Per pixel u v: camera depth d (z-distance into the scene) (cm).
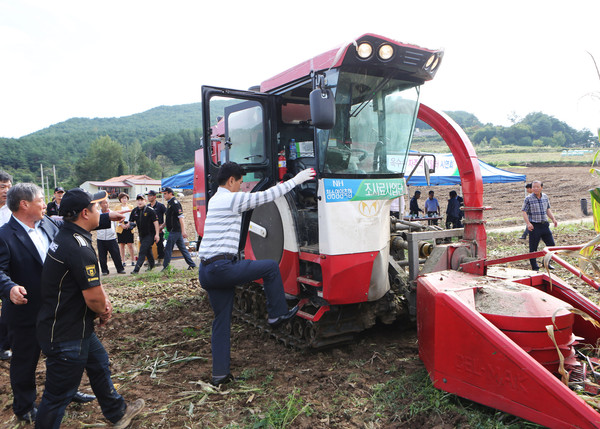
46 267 268
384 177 417
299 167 463
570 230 1357
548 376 243
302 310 429
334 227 380
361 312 432
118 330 547
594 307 326
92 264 271
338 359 413
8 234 306
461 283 335
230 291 374
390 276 460
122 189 9050
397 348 432
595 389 260
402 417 296
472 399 283
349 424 295
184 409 331
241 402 336
